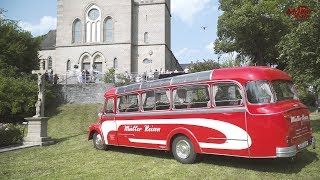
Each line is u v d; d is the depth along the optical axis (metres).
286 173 8.78
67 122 26.23
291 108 8.76
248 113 8.80
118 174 9.46
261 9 33.25
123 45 47.12
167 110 10.93
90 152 13.34
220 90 9.53
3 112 27.42
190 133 10.12
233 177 8.55
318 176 8.41
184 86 10.50
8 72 32.22
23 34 36.47
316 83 13.51
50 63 53.00
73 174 9.74
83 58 48.25
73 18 49.03
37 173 10.09
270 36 34.78
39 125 16.56
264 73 9.04
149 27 48.34
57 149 14.62
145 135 11.66
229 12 36.88
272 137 8.38
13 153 13.97
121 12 47.78
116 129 12.97
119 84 32.31
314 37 13.56
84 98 32.81
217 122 9.47
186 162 10.27
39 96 17.25
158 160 11.08
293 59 14.16
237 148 8.98
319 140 12.90
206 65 30.58
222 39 38.97
